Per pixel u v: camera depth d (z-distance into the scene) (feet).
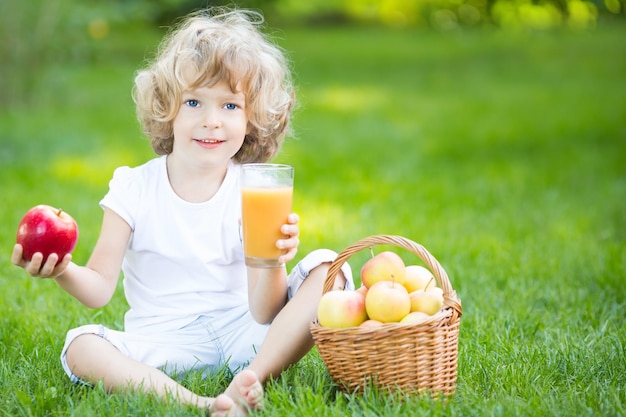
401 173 22.91
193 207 9.02
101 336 8.42
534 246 15.12
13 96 31.91
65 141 25.68
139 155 24.57
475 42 65.05
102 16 32.42
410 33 72.43
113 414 7.60
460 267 13.41
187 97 8.74
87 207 17.75
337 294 8.11
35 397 8.07
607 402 7.97
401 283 8.48
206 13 10.68
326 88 42.32
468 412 7.74
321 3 67.97
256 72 8.84
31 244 7.69
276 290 8.55
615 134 29.27
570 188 21.21
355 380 7.91
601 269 13.44
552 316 11.27
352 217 17.60
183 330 9.02
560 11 33.58
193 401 7.91
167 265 9.09
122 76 43.55
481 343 9.88
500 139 28.58
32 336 10.18
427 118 33.45
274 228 8.00
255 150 9.62
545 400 7.97
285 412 7.63
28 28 30.83
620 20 71.10
